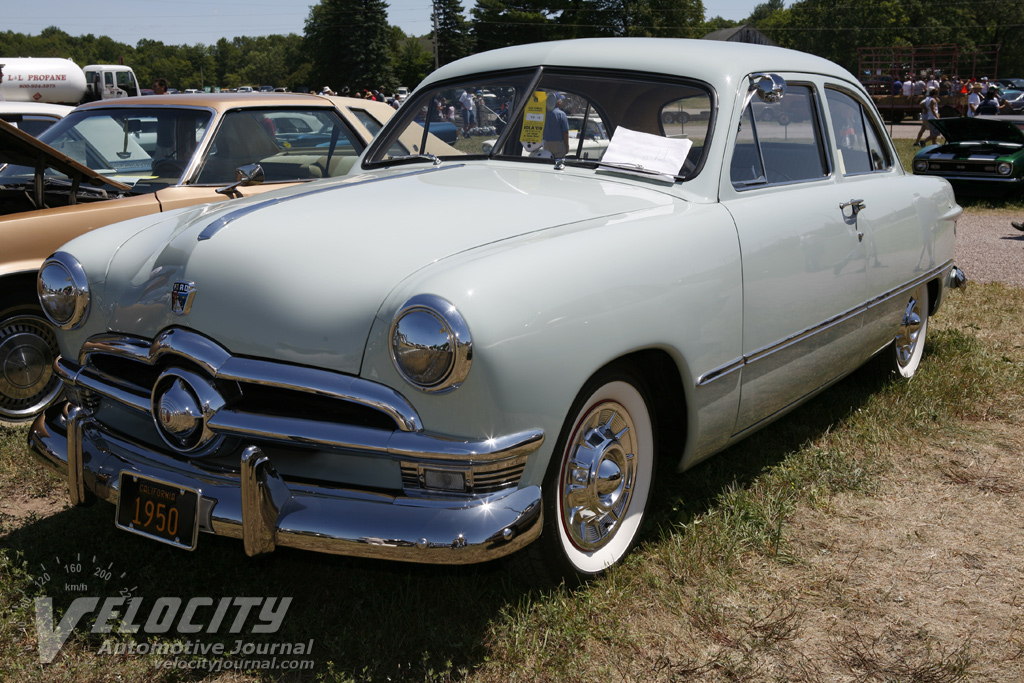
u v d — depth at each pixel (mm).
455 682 2268
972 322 6172
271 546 2252
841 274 3592
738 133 3191
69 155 4988
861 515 3320
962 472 3727
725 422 3078
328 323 2244
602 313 2402
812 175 3658
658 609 2633
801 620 2611
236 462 2416
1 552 2879
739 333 2982
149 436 2639
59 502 3365
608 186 3082
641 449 2852
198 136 4742
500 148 3525
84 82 19453
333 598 2674
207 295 2418
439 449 2135
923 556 3014
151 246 2719
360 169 3846
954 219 4895
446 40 91938
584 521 2629
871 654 2451
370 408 2258
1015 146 13133
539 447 2275
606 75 3408
